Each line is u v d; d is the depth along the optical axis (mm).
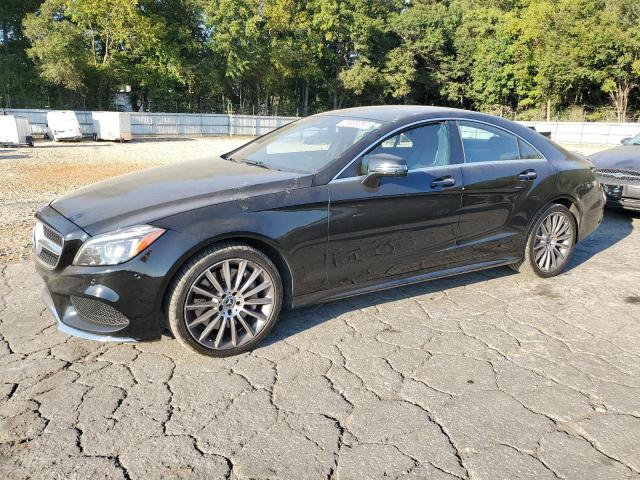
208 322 3258
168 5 39750
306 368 3234
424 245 4012
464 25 51312
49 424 2633
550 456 2469
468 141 4297
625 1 36688
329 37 43344
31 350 3393
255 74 42625
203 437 2557
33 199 8852
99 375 3105
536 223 4668
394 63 47781
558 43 39062
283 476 2301
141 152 18859
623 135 31312
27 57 38125
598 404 2908
